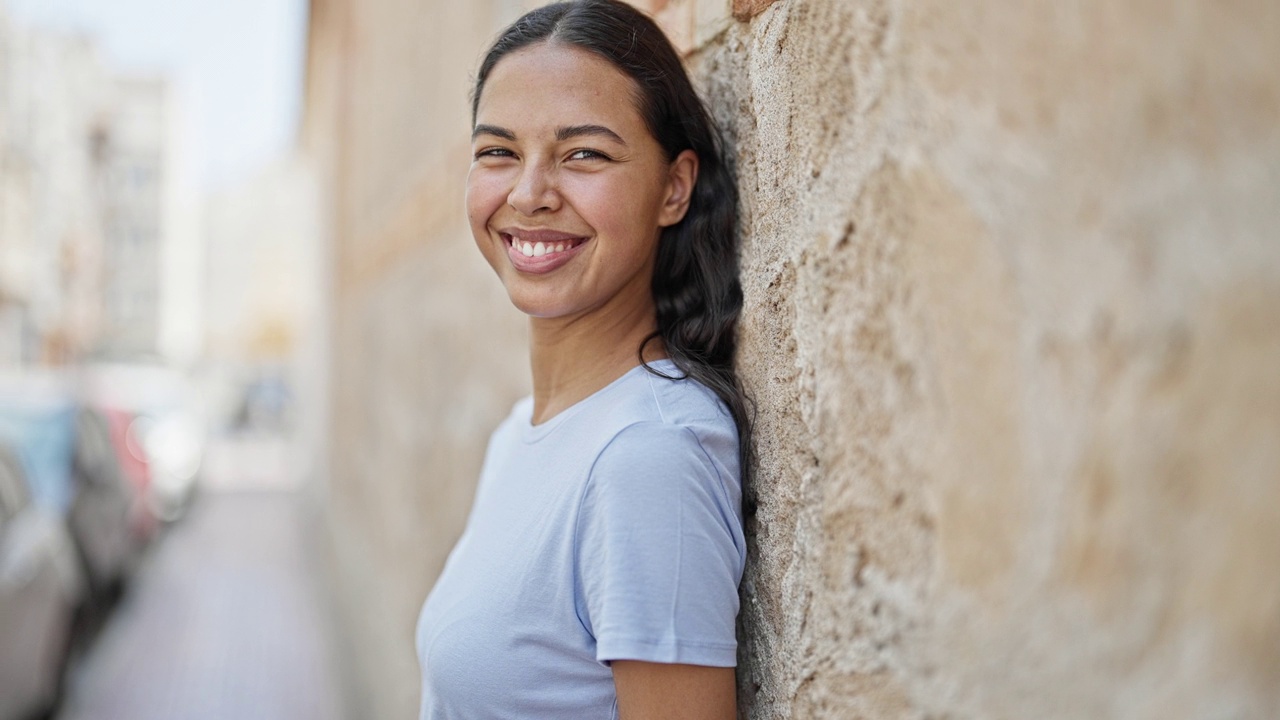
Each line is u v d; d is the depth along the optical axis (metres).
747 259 1.09
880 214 0.79
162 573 9.03
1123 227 0.55
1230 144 0.49
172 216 38.47
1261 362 0.47
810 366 0.91
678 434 0.95
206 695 5.85
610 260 1.06
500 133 1.08
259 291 38.53
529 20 1.12
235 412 27.25
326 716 5.55
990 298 0.65
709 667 0.91
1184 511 0.51
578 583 0.96
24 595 4.23
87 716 5.41
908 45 0.75
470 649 1.02
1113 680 0.55
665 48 1.10
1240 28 0.49
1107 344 0.56
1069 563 0.58
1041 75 0.61
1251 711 0.48
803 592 0.92
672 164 1.11
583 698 0.98
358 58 7.24
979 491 0.66
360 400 6.34
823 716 0.88
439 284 3.57
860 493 0.82
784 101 0.98
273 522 12.20
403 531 4.05
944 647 0.70
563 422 1.07
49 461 5.88
